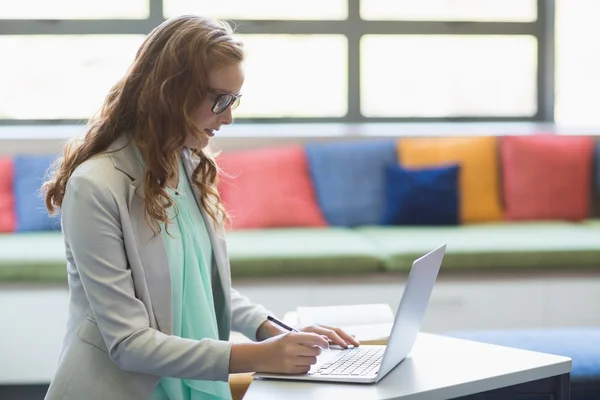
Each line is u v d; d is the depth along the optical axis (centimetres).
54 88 608
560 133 606
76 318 223
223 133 586
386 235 531
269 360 204
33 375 472
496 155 596
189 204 250
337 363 213
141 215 224
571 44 644
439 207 562
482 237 523
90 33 604
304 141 587
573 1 640
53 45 605
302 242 507
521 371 207
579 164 592
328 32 623
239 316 261
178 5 609
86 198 214
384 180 573
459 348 230
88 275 214
